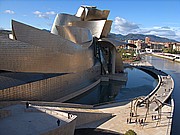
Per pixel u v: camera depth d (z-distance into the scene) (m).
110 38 53.25
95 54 51.00
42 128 15.66
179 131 24.45
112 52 53.78
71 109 23.20
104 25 50.19
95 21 51.75
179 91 44.38
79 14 54.97
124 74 54.38
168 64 98.19
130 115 24.92
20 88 23.69
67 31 41.06
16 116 18.25
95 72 47.41
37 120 17.30
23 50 25.53
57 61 30.05
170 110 27.47
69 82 32.84
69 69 33.25
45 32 28.56
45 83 27.11
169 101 34.62
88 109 25.53
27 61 26.14
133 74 63.56
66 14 50.38
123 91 41.81
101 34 51.19
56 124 16.45
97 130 21.19
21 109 20.28
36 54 26.92
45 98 27.36
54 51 29.22
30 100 25.08
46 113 19.16
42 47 27.81
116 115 25.20
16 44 24.84
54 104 24.56
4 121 17.02
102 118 24.09
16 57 25.02
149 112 26.48
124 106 28.56
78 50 35.91
